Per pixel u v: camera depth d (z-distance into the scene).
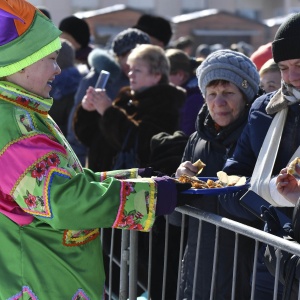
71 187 3.21
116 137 5.54
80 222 3.22
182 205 3.45
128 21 22.25
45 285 3.32
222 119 4.17
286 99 3.72
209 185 3.56
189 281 4.17
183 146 4.86
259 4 37.34
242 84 4.20
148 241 4.58
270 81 5.39
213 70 4.21
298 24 3.67
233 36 23.89
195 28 23.91
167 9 36.81
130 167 5.46
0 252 3.35
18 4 3.32
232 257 4.02
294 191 3.44
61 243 3.35
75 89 7.17
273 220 3.34
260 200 3.48
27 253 3.33
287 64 3.70
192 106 6.36
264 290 3.84
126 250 4.12
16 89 3.31
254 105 3.93
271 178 3.67
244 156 3.94
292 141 3.71
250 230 3.30
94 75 6.71
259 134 3.84
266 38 23.72
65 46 7.23
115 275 5.01
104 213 3.22
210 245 4.06
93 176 3.71
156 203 3.30
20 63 3.31
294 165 3.39
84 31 8.90
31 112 3.32
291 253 3.13
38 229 3.35
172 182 3.38
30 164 3.21
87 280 3.40
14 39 3.30
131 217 3.28
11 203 3.33
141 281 4.64
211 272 4.06
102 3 34.62
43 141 3.24
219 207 4.07
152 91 5.59
